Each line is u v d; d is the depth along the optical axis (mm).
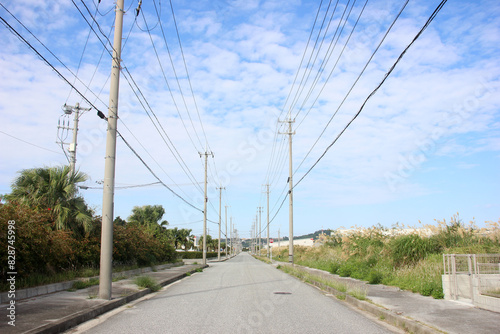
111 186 11430
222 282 18266
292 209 30922
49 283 12273
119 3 12156
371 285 14734
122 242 21547
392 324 8133
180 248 79750
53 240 12797
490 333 6617
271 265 37344
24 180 15281
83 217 16047
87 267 16578
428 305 9664
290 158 31281
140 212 41969
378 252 19516
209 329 7477
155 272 24078
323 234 33031
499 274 9875
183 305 10805
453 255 10531
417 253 15867
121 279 17594
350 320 8570
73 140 23625
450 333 6617
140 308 10336
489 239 14953
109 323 8156
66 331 7363
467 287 10547
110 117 11758
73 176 16359
